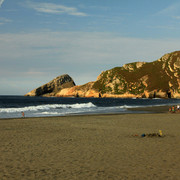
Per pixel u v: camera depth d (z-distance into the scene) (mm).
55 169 7715
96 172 7406
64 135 15148
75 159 9055
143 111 45500
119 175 7102
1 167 7914
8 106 62094
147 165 8227
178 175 7113
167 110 49438
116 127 19734
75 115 34281
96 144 12094
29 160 8859
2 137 14164
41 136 14703
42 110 46938
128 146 11594
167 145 11836
